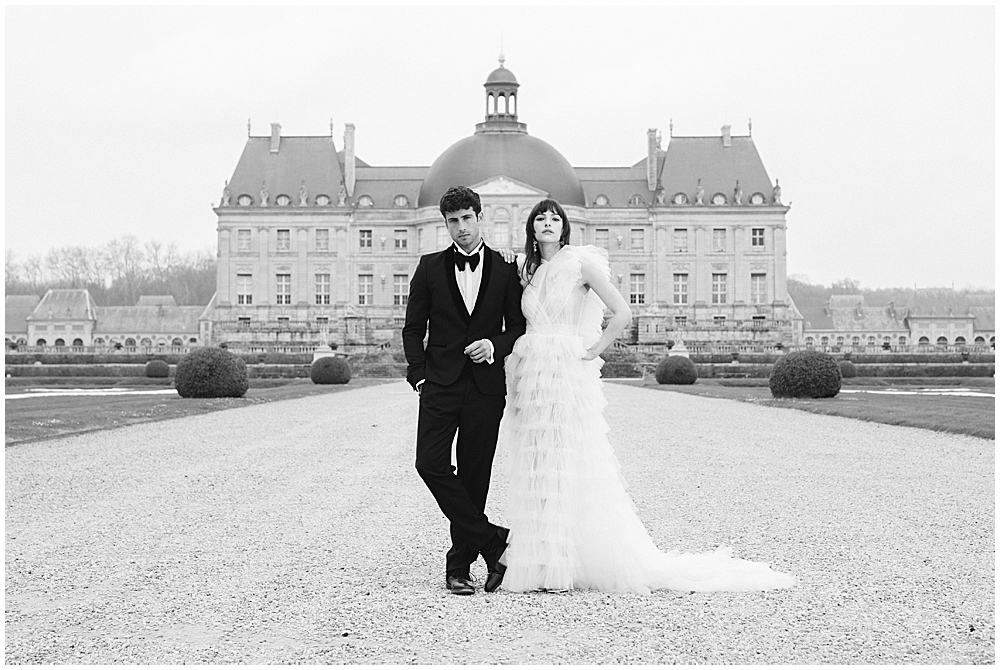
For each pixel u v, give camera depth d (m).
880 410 28.06
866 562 9.16
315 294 99.25
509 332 8.62
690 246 99.00
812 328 122.38
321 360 56.12
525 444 8.50
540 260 8.91
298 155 102.00
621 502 8.52
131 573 8.88
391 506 12.52
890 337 121.81
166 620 7.39
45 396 39.62
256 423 25.66
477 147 98.00
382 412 30.12
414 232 99.31
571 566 8.23
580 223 97.81
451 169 97.31
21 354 77.44
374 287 99.25
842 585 8.29
